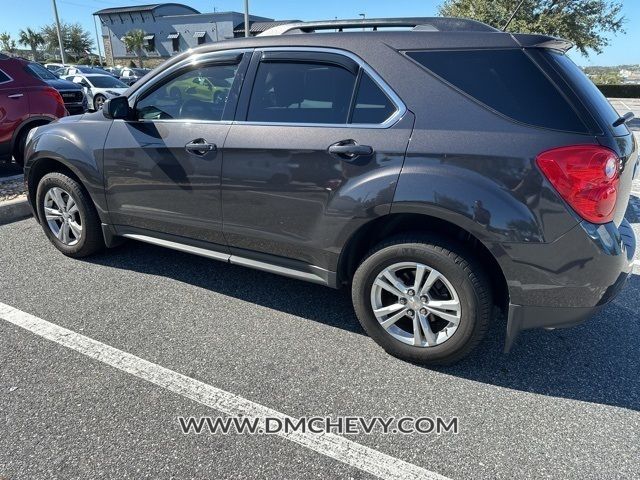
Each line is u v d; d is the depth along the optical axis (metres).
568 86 2.22
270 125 2.82
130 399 2.38
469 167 2.30
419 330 2.62
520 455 2.09
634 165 2.49
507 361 2.75
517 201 2.23
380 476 1.97
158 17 50.44
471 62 2.37
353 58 2.62
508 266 2.31
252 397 2.42
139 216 3.49
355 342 2.92
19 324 3.02
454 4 19.28
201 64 3.13
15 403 2.33
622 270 2.29
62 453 2.04
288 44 2.83
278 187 2.79
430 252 2.46
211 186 3.04
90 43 63.00
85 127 3.62
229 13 46.56
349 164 2.55
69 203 3.89
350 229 2.62
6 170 7.32
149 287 3.57
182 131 3.12
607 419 2.31
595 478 1.97
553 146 2.17
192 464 2.01
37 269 3.83
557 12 16.94
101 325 3.03
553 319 2.37
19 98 6.49
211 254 3.27
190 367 2.64
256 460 2.04
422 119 2.42
